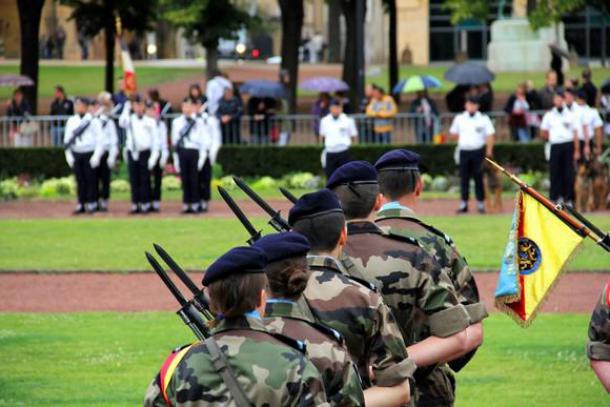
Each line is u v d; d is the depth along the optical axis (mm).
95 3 104750
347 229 18031
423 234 19234
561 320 36719
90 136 65312
